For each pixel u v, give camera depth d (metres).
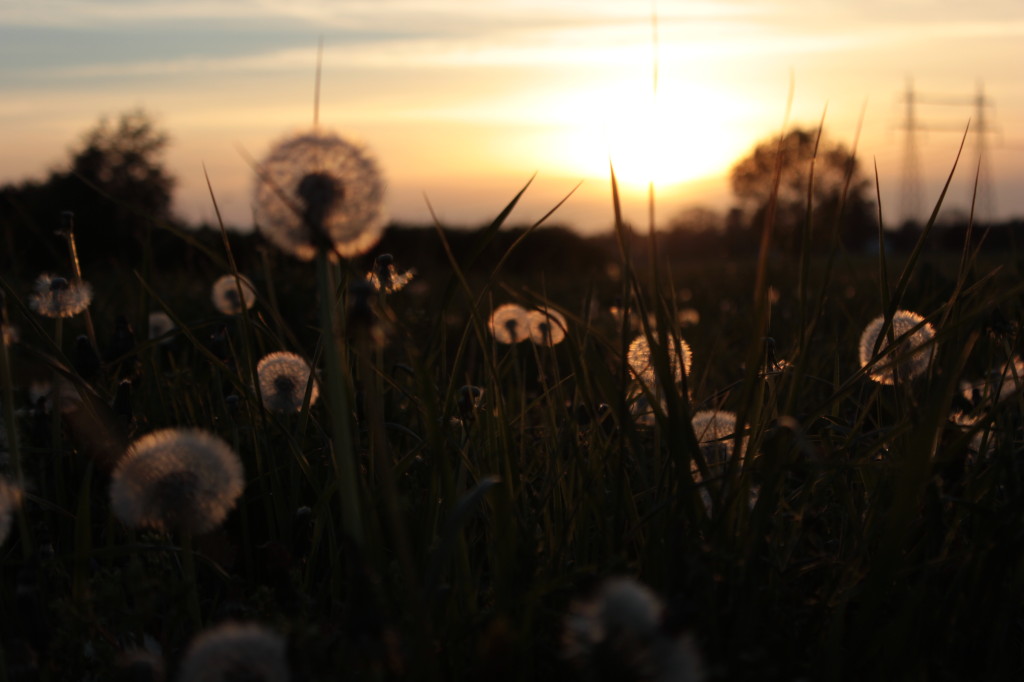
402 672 0.63
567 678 0.69
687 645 0.59
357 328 0.63
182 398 1.04
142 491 0.69
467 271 0.78
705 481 0.71
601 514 0.78
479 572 0.76
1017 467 0.77
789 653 0.68
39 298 1.00
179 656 0.71
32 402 1.06
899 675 0.69
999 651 0.70
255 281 1.57
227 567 0.83
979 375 1.01
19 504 0.72
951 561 0.73
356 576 0.64
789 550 0.75
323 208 0.63
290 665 0.63
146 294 1.06
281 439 0.95
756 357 0.71
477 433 0.88
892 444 0.82
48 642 0.71
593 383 0.84
